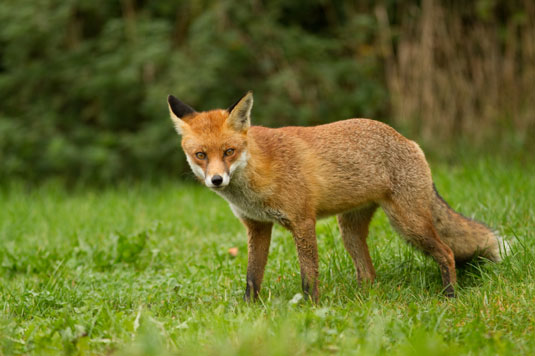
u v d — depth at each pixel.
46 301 8.32
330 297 8.06
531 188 11.83
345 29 19.44
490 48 18.58
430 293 8.35
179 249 11.38
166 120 18.59
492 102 18.45
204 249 11.27
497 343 6.15
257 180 7.89
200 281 9.19
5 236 12.52
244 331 6.27
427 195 8.62
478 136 18.12
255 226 8.43
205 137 7.82
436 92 18.62
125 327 6.88
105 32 19.09
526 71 18.19
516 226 10.34
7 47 20.50
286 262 9.62
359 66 19.17
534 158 16.83
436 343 5.99
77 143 20.00
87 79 19.52
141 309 7.41
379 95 18.98
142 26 18.81
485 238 8.90
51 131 19.88
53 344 6.68
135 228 12.63
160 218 13.34
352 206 8.56
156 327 6.71
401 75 18.94
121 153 19.61
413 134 18.41
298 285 8.68
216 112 8.21
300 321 6.55
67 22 20.09
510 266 8.24
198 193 15.80
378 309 7.31
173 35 20.06
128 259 10.70
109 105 20.14
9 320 7.43
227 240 11.55
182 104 8.54
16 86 20.73
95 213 14.03
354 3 20.16
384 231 10.79
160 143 18.73
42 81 20.77
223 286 8.83
